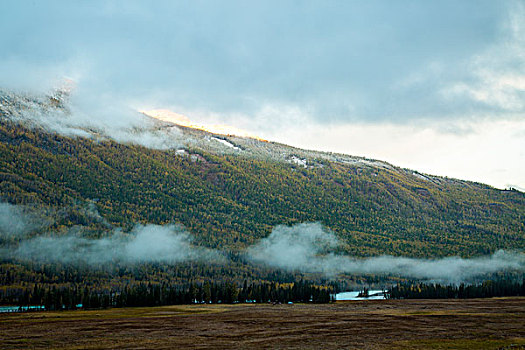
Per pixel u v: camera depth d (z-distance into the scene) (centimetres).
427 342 9775
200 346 9306
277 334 11288
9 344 9731
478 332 11519
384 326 12975
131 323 14012
